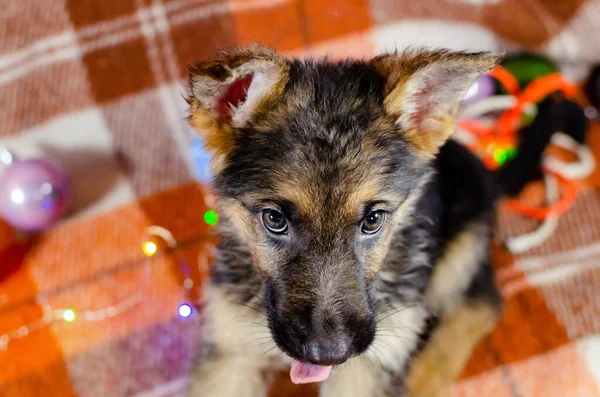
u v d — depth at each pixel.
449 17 0.72
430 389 0.53
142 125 0.68
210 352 0.52
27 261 0.61
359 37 0.71
